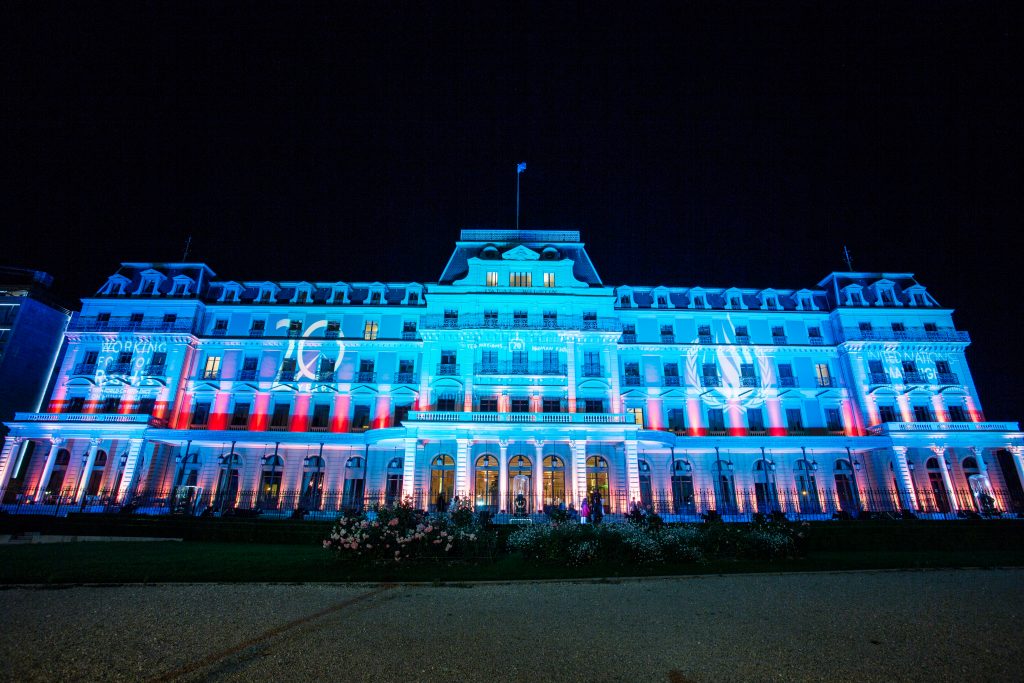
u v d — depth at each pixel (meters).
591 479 37.38
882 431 39.72
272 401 41.72
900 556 18.64
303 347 43.16
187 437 38.16
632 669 6.72
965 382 42.72
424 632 8.38
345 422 41.41
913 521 25.36
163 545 21.41
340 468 39.97
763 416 42.25
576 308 41.62
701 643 7.89
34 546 20.59
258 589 11.77
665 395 42.19
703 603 10.79
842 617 9.59
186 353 42.09
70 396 40.59
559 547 15.89
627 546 15.84
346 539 14.82
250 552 18.53
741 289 46.47
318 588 12.02
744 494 40.12
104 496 36.66
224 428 40.94
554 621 9.20
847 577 14.16
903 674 6.58
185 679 6.22
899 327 44.22
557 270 42.81
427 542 15.57
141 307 43.16
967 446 39.16
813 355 44.06
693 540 17.30
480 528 18.38
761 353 43.84
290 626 8.62
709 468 40.53
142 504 34.91
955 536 22.27
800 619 9.43
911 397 42.06
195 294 44.03
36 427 37.72
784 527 18.78
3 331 42.97
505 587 12.45
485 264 42.66
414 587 12.31
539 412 35.78
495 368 39.66
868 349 43.19
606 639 8.07
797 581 13.52
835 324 44.50
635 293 46.19
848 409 42.44
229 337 42.94
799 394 42.72
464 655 7.23
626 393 42.03
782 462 40.97
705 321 44.81
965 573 14.98
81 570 13.51
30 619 8.93
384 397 41.97
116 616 9.19
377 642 7.79
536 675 6.46
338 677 6.32
